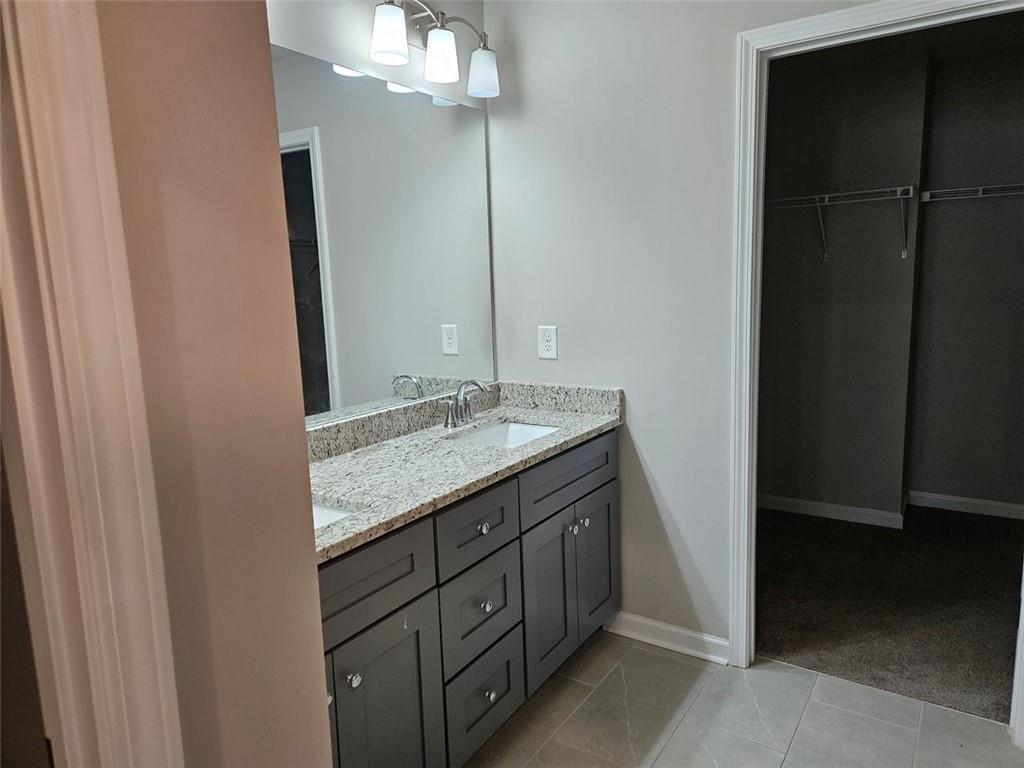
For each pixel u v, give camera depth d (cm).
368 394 218
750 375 219
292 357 71
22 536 55
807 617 265
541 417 246
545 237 249
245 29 64
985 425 352
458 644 174
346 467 190
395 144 218
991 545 324
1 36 48
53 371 52
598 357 246
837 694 217
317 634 77
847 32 191
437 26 215
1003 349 342
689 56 214
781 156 356
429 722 166
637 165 228
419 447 211
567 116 238
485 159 254
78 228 51
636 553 251
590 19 229
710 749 194
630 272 234
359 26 205
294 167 190
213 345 62
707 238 219
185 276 60
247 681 69
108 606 55
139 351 56
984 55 322
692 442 232
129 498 55
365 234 212
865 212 340
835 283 352
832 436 363
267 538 69
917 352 361
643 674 231
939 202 342
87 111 51
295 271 192
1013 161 325
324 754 79
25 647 58
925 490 374
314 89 193
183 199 59
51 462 53
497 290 263
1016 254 331
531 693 206
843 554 322
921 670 228
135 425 55
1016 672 192
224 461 64
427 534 161
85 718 56
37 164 49
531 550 201
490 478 179
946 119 337
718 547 233
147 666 58
